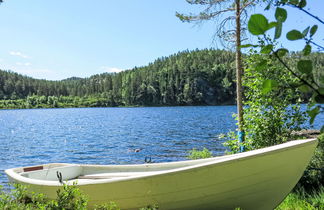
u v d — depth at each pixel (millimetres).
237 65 7328
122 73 183375
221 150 15594
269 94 6020
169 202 3914
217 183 3738
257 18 732
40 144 20125
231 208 4016
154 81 141375
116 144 19609
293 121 6191
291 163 3703
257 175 3707
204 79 131875
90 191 4117
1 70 161875
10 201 2730
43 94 162375
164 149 17000
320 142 6035
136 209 4059
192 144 18547
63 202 2629
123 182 3898
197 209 4016
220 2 7570
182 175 3693
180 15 7855
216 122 37312
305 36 778
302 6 871
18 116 64938
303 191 4875
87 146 18969
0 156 15422
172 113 66188
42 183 4465
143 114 64812
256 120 6418
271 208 4129
